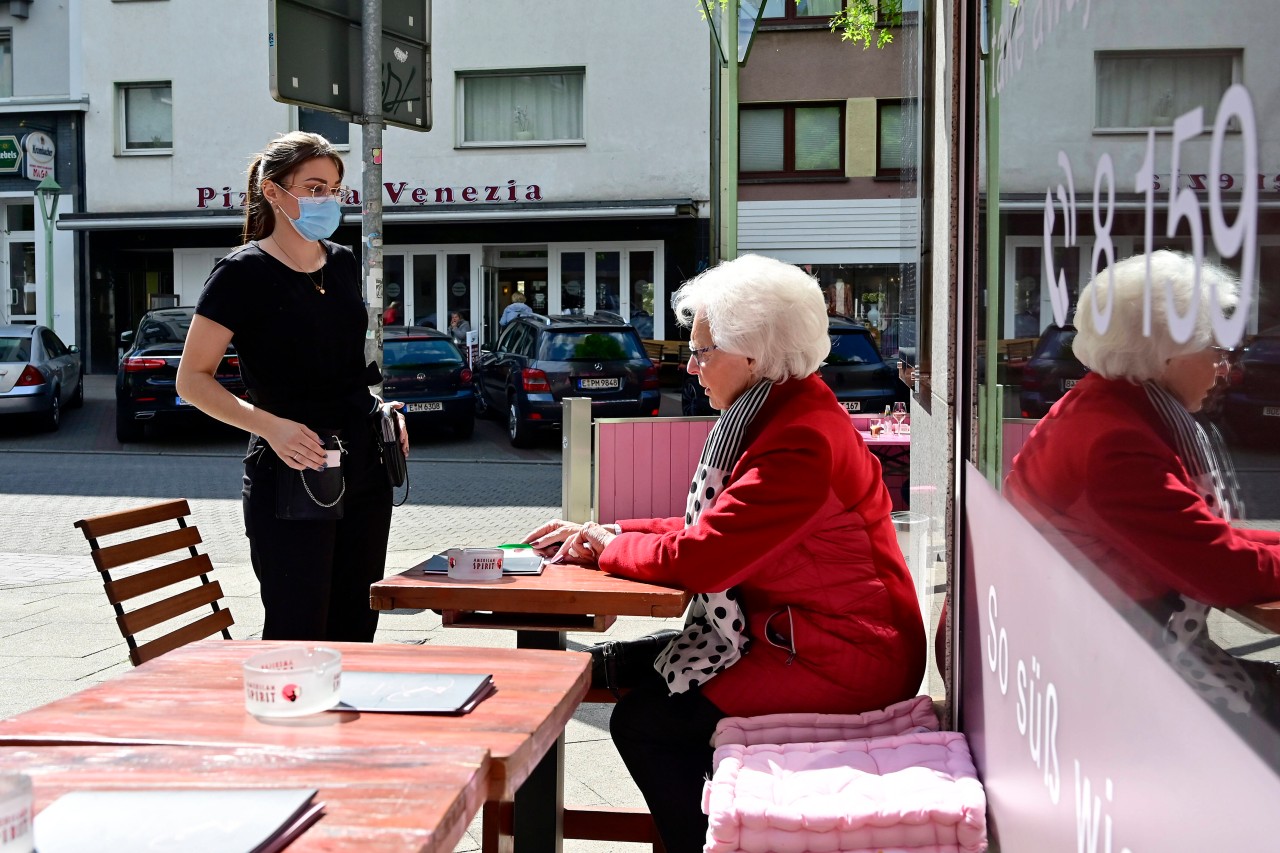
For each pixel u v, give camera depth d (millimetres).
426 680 1833
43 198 22422
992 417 1883
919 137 3375
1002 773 1820
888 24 12445
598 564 2762
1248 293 763
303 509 3047
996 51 1820
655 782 2508
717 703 2471
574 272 21938
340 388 3234
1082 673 1244
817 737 2391
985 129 1974
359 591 3357
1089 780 1217
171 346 15141
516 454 14656
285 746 1523
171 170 22766
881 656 2453
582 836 2959
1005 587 1759
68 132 22938
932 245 2873
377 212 6461
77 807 1281
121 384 15094
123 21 22625
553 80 22016
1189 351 884
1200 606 882
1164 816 972
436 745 1515
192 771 1426
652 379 14805
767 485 2414
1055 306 1319
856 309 22000
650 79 21484
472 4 21797
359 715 1678
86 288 23281
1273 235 721
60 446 15203
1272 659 756
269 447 3141
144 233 23047
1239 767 812
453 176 22156
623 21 21453
